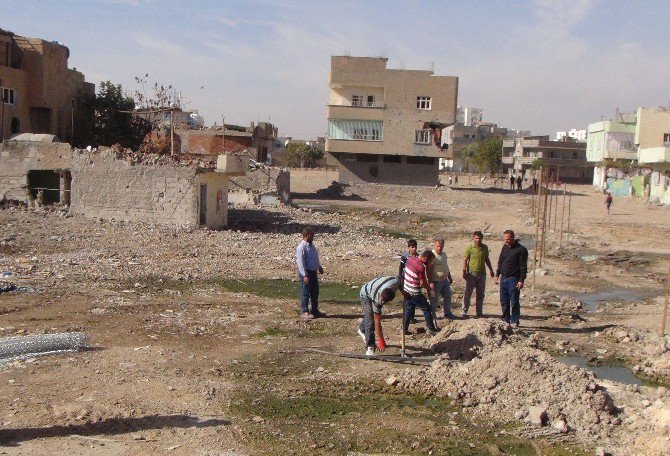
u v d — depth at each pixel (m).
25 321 12.38
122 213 29.53
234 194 43.03
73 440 7.31
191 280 17.67
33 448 7.07
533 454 7.58
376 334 11.35
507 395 8.96
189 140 66.00
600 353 11.87
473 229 36.69
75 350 10.55
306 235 13.61
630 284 20.12
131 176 29.19
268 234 28.02
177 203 28.53
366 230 34.12
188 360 10.46
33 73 50.41
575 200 62.94
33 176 34.53
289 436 7.77
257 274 18.86
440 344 11.02
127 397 8.66
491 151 113.31
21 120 49.59
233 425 8.00
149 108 57.00
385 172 66.94
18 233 25.02
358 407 8.81
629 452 7.57
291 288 17.11
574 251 28.36
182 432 7.70
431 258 12.16
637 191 71.31
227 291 16.39
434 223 39.81
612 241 32.19
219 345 11.44
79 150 30.20
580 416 8.36
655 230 37.72
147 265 19.55
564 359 11.51
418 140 65.50
